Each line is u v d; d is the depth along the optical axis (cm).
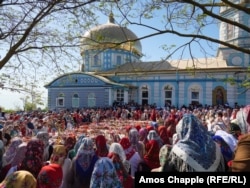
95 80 3953
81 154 513
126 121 2630
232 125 713
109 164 406
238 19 3400
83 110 3491
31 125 1664
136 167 643
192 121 368
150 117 2803
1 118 2264
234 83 798
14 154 550
